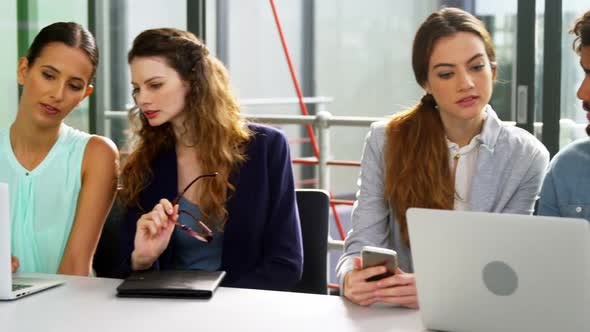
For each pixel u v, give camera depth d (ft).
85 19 15.48
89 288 7.36
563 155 7.90
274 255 8.27
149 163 8.47
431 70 7.72
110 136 15.70
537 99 11.73
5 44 15.71
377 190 8.18
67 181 8.68
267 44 27.78
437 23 7.70
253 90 27.40
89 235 8.64
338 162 13.67
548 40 11.53
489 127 7.94
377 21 28.91
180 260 8.37
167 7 14.97
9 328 6.23
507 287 5.70
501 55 13.15
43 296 7.11
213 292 7.08
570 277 5.42
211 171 8.25
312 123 13.87
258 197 8.34
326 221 8.67
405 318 6.44
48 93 8.36
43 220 8.63
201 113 8.23
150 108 8.09
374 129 8.34
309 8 28.43
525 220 5.50
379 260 6.73
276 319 6.41
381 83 29.73
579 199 7.76
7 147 8.65
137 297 7.04
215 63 8.39
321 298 7.02
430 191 7.87
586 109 7.39
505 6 13.33
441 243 5.88
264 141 8.49
